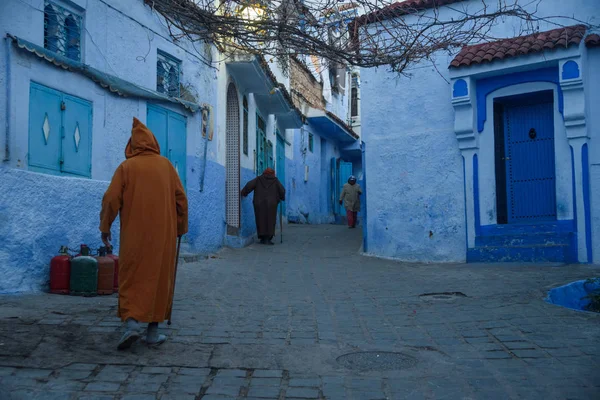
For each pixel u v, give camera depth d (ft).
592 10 33.88
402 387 14.30
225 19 22.38
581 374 14.82
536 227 34.96
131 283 16.35
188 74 36.19
